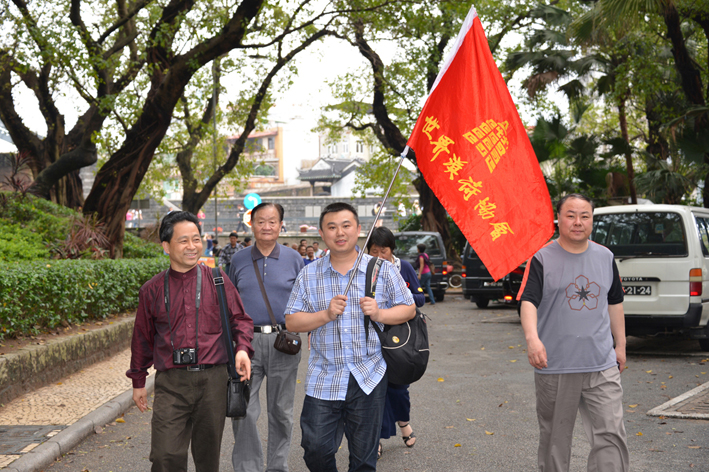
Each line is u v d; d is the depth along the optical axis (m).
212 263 16.67
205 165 28.92
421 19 18.75
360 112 27.98
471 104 4.10
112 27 17.19
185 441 3.68
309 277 3.79
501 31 23.75
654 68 16.55
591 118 34.03
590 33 15.77
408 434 5.62
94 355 9.48
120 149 17.52
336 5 18.34
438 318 15.87
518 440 5.77
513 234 4.01
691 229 9.59
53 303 8.98
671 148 17.14
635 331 9.92
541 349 3.65
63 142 22.36
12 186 18.14
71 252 14.07
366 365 3.64
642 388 7.72
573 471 4.95
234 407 3.73
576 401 3.78
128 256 20.69
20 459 4.95
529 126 22.83
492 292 17.42
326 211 3.75
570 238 3.78
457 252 26.86
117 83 20.61
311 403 3.63
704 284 9.63
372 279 3.72
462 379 8.57
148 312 3.69
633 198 18.83
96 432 6.16
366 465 3.62
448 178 4.10
